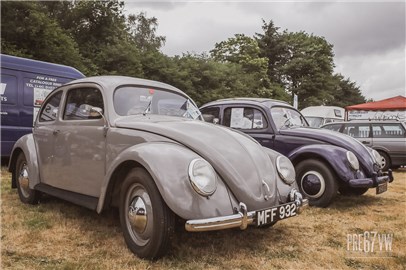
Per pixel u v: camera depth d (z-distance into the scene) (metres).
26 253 3.05
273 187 3.19
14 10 16.33
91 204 3.44
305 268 2.92
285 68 39.84
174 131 3.16
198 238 3.46
